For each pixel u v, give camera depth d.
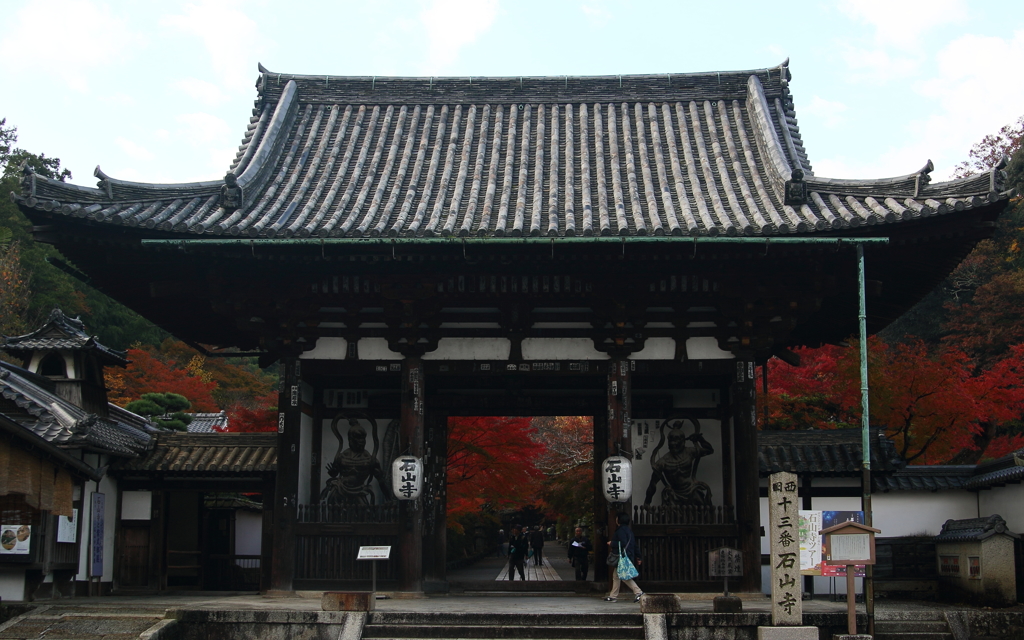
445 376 19.52
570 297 17.33
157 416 31.45
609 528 16.91
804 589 20.20
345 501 17.92
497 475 29.70
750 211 17.56
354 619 13.49
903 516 20.59
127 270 17.80
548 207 18.16
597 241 15.59
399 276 17.09
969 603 18.36
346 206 18.31
